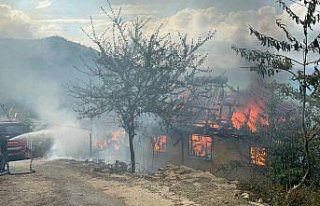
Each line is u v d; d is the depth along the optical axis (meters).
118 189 10.33
